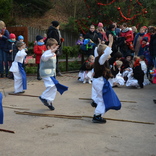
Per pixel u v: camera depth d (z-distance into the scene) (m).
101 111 4.75
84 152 3.63
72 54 11.27
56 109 5.77
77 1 24.31
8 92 7.47
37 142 3.96
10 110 5.70
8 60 9.76
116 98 4.75
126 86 8.34
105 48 4.73
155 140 4.11
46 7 26.94
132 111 5.68
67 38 22.70
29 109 5.76
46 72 5.55
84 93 7.32
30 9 26.31
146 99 6.70
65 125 4.73
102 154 3.58
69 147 3.79
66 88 5.56
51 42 5.47
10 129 4.51
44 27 26.00
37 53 9.16
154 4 16.33
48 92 5.55
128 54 9.09
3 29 9.80
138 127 4.70
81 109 5.77
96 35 10.05
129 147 3.83
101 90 4.72
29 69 11.05
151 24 22.44
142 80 8.05
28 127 4.62
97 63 4.74
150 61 9.14
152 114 5.49
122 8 14.91
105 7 14.76
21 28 14.95
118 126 4.73
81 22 15.20
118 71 8.27
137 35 9.98
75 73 10.94
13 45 9.69
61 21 27.05
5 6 19.16
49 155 3.53
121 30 10.05
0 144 3.88
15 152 3.62
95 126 4.70
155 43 8.28
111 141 4.03
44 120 5.01
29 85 8.48
